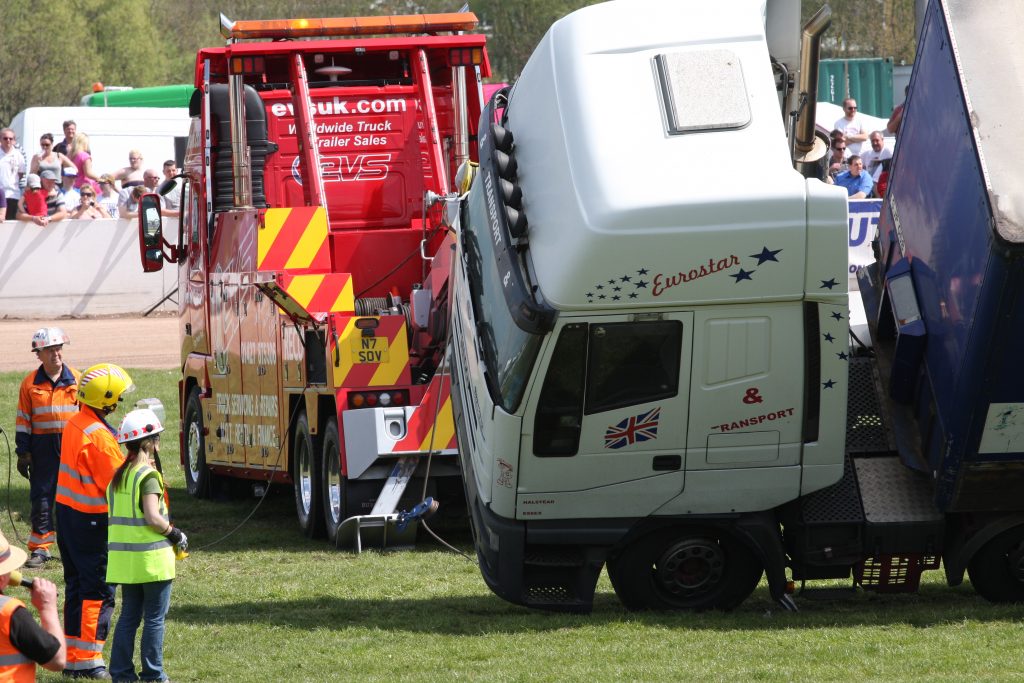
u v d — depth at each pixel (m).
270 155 36.91
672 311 22.64
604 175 22.17
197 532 34.69
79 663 21.92
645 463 23.62
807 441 23.62
